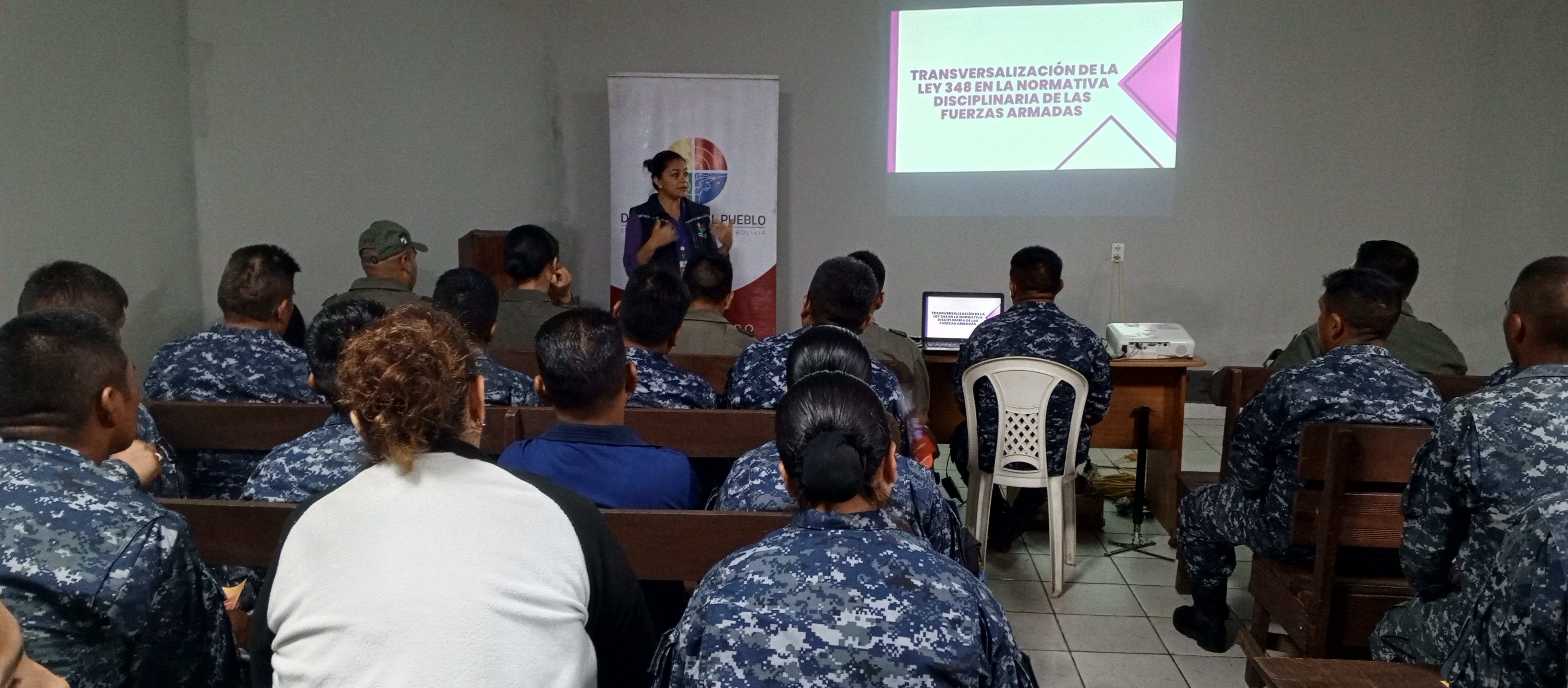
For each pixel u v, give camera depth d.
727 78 4.78
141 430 1.81
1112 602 2.93
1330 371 2.22
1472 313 4.95
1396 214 4.90
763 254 4.93
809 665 0.97
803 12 4.98
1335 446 2.02
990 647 1.01
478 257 4.46
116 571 1.10
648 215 4.86
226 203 4.62
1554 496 1.25
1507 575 1.26
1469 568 1.62
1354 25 4.77
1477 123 4.78
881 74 5.03
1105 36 4.89
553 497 1.09
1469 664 1.34
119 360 1.30
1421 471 1.71
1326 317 2.34
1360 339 2.28
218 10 4.48
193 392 2.25
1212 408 5.12
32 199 3.43
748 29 5.00
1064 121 4.98
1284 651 2.46
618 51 5.00
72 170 3.65
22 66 3.37
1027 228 5.10
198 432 2.08
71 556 1.10
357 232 4.82
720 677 0.98
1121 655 2.61
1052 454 2.92
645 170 4.84
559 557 1.03
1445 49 4.74
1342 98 4.83
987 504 2.96
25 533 1.09
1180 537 2.65
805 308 2.60
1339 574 2.20
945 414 3.88
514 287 3.38
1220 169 4.95
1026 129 5.00
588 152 5.07
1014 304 3.03
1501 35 4.69
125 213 4.00
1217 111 4.91
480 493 1.03
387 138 4.80
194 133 4.53
